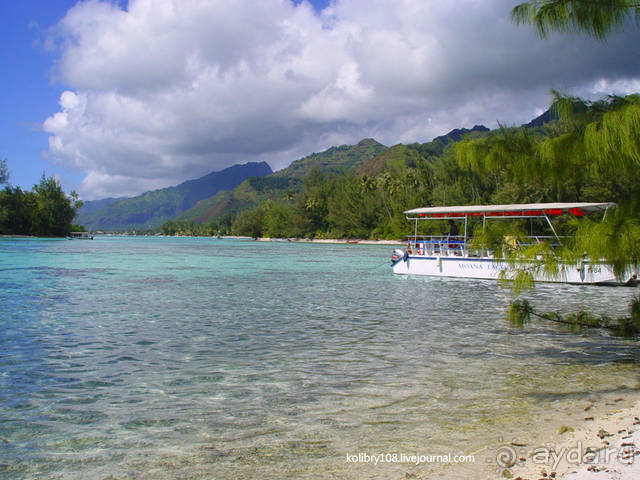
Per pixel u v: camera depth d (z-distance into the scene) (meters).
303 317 13.98
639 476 3.75
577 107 5.61
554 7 5.29
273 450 4.98
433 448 4.93
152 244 113.56
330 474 4.38
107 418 5.99
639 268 5.67
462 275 25.94
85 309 15.52
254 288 22.00
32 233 129.00
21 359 9.03
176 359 9.05
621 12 5.16
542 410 6.12
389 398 6.74
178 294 19.70
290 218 148.00
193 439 5.31
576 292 19.86
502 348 9.95
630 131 4.83
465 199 72.12
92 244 100.75
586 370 8.17
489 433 5.34
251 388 7.24
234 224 193.62
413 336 11.23
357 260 46.94
